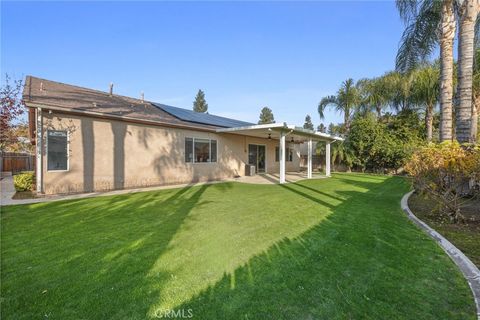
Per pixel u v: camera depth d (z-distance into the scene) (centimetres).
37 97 923
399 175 1911
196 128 1345
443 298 270
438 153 567
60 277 310
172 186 1171
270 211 660
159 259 363
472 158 520
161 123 1173
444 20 880
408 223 547
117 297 270
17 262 350
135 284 295
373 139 2111
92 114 959
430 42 999
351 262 353
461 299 268
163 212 645
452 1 849
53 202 759
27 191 949
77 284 295
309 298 269
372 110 2345
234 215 616
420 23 991
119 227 514
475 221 555
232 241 435
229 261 357
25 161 1986
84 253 382
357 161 2189
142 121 1112
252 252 388
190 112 1800
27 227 509
